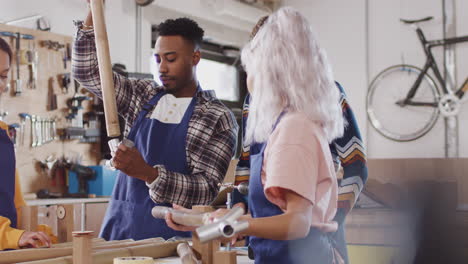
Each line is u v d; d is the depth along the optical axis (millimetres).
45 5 4570
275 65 1066
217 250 1188
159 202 1899
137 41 5414
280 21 1098
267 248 1105
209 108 2104
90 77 2051
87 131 4641
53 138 4480
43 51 4473
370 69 6648
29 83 4363
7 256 1207
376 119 6492
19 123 4277
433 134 6180
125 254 1313
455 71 6125
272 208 1069
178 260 1353
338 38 6859
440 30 6230
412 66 6262
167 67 2105
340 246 1262
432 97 6168
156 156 2043
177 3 5793
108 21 5125
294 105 1055
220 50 6742
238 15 6312
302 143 996
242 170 1468
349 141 1374
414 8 6387
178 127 2068
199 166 2018
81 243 1133
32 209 1615
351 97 6750
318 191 1036
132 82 2205
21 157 4281
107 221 2090
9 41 4242
